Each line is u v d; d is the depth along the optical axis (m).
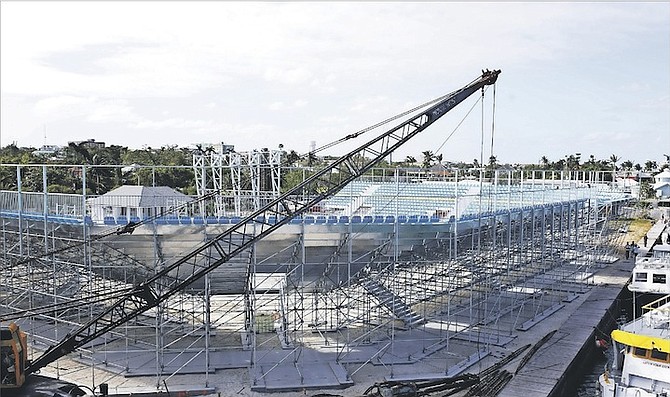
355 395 26.44
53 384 24.92
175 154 93.00
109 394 25.80
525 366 29.86
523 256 48.88
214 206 41.03
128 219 29.84
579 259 59.69
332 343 33.69
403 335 35.47
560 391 28.17
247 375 28.84
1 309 35.47
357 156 31.47
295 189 28.55
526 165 132.00
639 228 84.31
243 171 52.41
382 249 33.12
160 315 29.47
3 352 23.75
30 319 35.19
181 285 27.03
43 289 33.12
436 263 35.53
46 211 30.80
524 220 45.81
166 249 30.56
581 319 39.69
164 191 41.16
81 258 31.44
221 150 46.06
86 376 28.38
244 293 33.62
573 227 59.38
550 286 49.53
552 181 66.94
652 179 138.12
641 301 48.03
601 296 47.16
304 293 34.75
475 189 51.38
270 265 32.31
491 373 28.73
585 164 155.12
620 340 27.11
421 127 31.17
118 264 31.03
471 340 34.78
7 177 67.38
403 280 36.75
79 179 70.38
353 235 32.06
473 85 31.59
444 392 27.06
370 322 35.50
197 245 30.48
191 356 31.28
